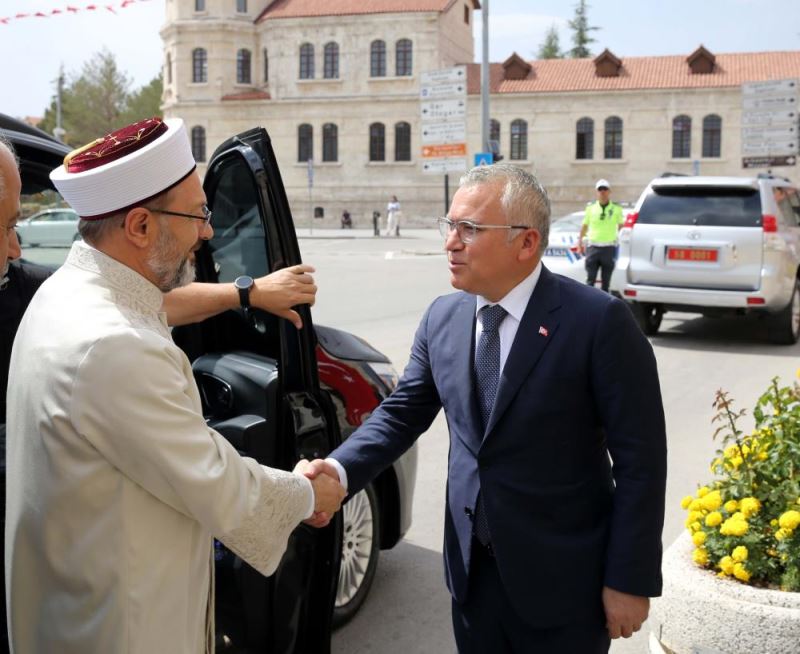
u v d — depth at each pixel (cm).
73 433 176
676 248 1039
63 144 369
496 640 235
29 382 182
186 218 198
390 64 5553
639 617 220
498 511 226
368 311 1438
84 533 179
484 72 2422
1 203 219
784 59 5200
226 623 308
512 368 225
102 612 178
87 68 7119
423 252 3145
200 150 5838
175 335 355
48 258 450
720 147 5122
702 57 5209
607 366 221
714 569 325
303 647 291
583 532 228
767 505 323
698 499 336
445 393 241
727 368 938
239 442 297
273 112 5741
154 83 8019
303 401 292
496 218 225
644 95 5194
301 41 5666
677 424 716
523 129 5394
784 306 1038
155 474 179
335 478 244
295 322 288
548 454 225
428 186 5569
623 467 221
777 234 1011
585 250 1378
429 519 521
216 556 305
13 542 188
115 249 193
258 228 298
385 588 429
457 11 5819
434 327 250
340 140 5669
